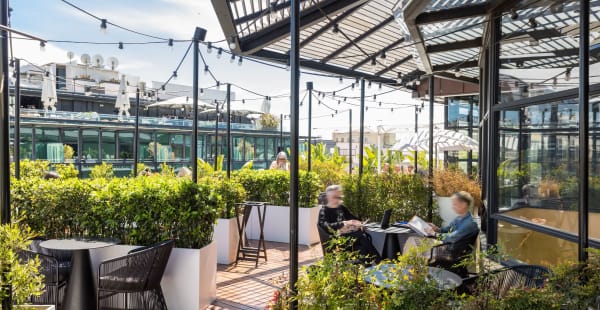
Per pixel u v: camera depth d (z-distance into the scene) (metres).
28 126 14.77
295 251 2.57
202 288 4.35
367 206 7.15
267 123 26.30
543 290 2.20
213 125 21.67
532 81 4.41
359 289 2.19
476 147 9.06
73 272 4.04
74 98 21.95
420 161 14.12
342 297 2.10
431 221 7.02
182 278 4.30
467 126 12.77
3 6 2.70
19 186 4.88
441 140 8.98
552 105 4.10
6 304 2.29
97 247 3.95
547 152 4.15
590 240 3.45
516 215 4.70
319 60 8.72
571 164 3.84
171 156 19.86
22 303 2.40
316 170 11.24
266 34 6.22
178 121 20.17
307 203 7.45
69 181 5.01
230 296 4.77
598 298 2.04
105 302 4.00
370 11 6.39
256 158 24.23
